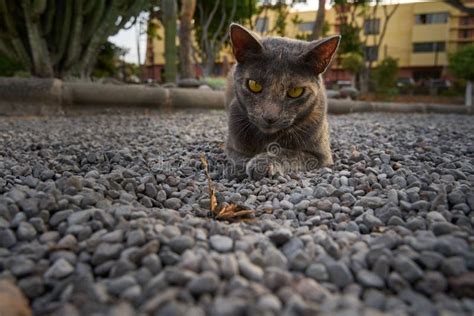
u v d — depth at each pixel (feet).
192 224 0.71
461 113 5.76
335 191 0.94
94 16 3.33
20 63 3.39
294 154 1.26
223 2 7.34
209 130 2.26
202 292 0.49
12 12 3.05
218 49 7.66
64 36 3.30
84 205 0.78
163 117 3.01
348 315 0.43
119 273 0.55
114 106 3.13
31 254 0.61
